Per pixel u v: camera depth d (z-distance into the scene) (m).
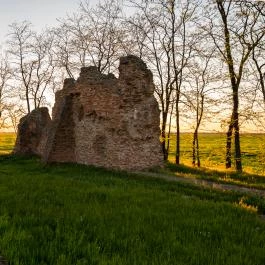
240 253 7.28
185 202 12.54
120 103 24.09
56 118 28.17
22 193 13.22
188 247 7.55
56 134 27.19
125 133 23.95
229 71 28.14
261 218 11.77
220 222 9.90
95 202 11.72
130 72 24.22
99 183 17.03
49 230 8.21
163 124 33.34
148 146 24.52
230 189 17.28
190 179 20.03
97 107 25.34
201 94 33.03
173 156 55.06
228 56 27.67
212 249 7.54
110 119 24.44
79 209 10.58
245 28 25.83
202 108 33.16
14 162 30.14
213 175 22.77
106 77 25.64
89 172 21.83
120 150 23.86
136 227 8.70
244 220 10.36
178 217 10.20
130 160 23.88
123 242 7.60
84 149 26.36
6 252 6.68
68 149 27.50
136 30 34.34
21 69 49.22
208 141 83.31
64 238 7.72
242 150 59.78
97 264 6.46
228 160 30.91
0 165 27.58
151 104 24.77
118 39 37.34
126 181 17.92
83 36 41.50
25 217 9.30
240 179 22.02
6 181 16.83
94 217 9.57
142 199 12.68
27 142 36.75
